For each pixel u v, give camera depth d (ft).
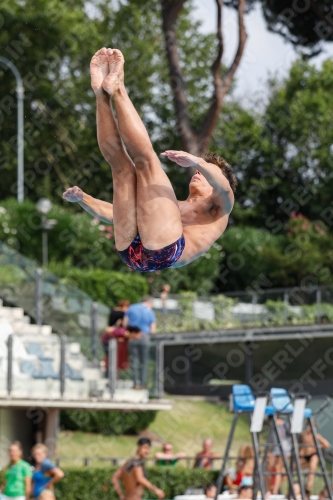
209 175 49.93
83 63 353.51
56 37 333.42
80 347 168.55
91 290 229.45
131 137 49.11
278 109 367.45
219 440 201.57
